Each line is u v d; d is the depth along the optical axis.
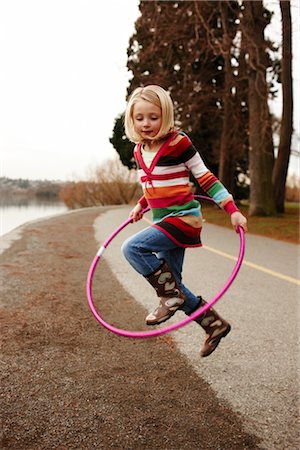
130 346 4.46
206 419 3.22
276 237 13.48
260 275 7.80
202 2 18.16
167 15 19.69
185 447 2.91
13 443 2.90
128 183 45.16
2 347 4.32
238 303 6.04
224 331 3.30
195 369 3.99
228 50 18.11
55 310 5.50
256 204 19.06
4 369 3.87
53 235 12.43
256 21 17.70
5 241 10.76
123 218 19.64
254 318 5.41
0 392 3.50
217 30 20.80
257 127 18.64
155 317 3.05
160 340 4.63
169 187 3.08
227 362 4.15
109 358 4.17
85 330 4.86
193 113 24.34
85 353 4.27
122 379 3.77
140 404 3.39
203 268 8.30
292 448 2.92
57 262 8.52
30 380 3.70
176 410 3.32
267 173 19.08
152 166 3.09
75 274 7.60
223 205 3.10
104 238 12.27
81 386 3.63
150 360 4.15
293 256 9.99
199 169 3.11
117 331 2.89
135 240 3.02
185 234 3.05
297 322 5.30
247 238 13.23
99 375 3.83
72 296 6.18
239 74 22.22
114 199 44.97
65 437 2.98
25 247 10.03
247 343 4.62
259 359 4.23
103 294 6.34
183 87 23.09
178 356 4.25
